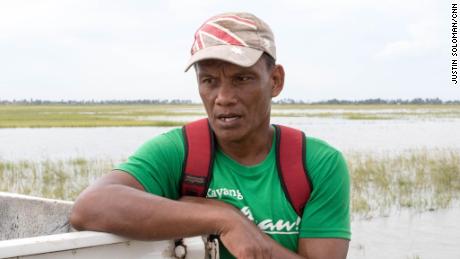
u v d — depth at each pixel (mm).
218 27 2266
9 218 3408
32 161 19875
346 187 2445
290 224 2359
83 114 96688
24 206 3352
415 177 15117
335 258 2361
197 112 116125
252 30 2268
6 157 22922
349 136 38219
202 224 2094
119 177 2297
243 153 2369
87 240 1988
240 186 2348
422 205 11547
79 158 21047
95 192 2160
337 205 2398
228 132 2281
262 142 2379
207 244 2236
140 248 2125
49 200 3250
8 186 14227
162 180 2396
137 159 2377
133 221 2066
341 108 174750
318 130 45656
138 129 47812
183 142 2408
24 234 3352
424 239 8945
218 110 2277
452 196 12586
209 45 2252
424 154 20531
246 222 2135
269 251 2129
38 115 89062
